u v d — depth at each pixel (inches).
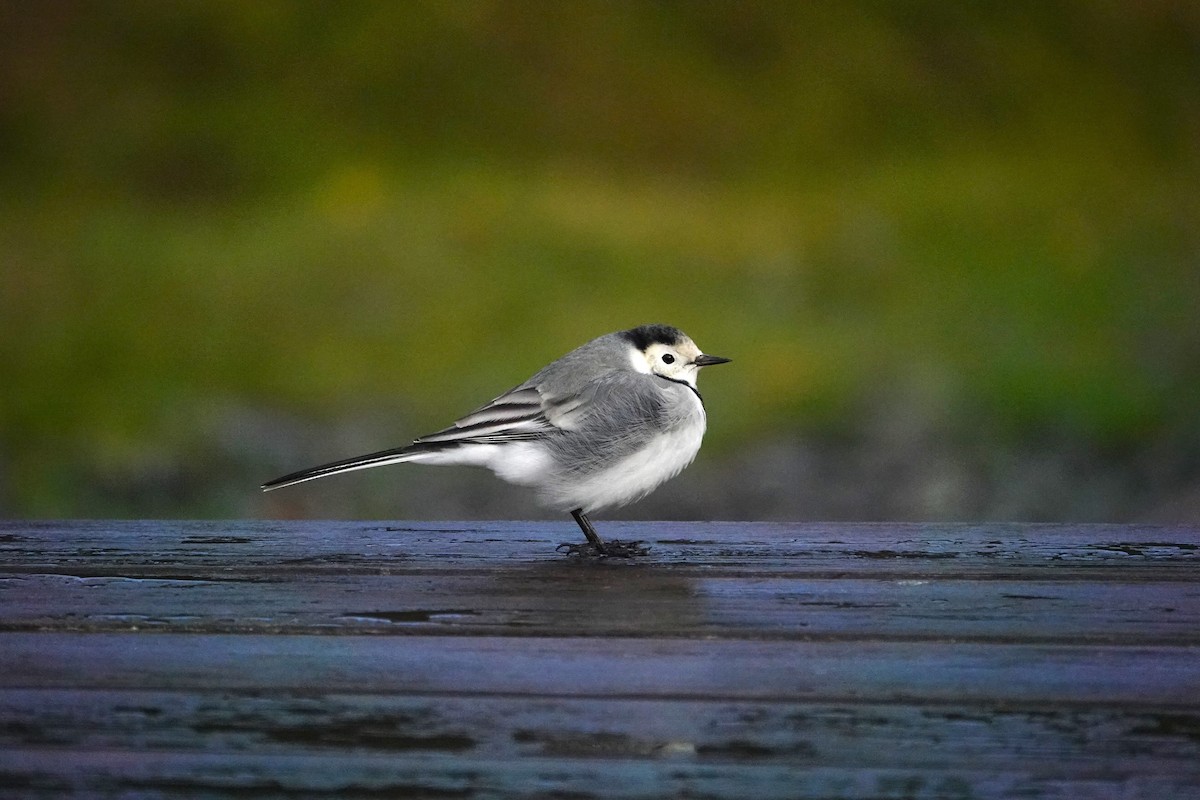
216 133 1302.9
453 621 155.9
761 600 167.2
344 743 114.3
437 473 637.9
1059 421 677.9
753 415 697.0
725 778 107.5
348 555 200.4
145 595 169.6
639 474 261.3
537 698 126.1
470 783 106.2
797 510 599.5
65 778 106.9
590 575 183.9
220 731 117.3
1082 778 107.5
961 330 810.2
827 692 128.3
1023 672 134.6
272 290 911.0
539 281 920.9
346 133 1310.3
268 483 249.4
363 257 965.2
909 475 629.3
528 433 257.6
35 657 139.6
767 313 856.3
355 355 806.5
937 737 116.7
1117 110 1336.1
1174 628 151.9
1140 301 842.8
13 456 670.5
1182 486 607.5
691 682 131.3
